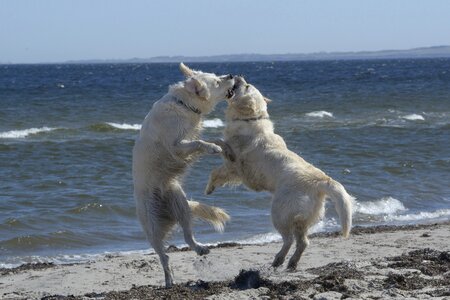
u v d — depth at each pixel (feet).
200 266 29.73
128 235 39.65
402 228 38.75
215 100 27.09
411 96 151.23
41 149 70.08
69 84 221.25
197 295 22.98
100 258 34.47
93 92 167.22
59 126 92.63
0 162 61.77
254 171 27.58
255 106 28.12
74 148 71.20
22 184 52.31
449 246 32.12
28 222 41.45
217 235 38.96
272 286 22.85
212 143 26.55
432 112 118.01
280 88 190.29
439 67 437.99
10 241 37.50
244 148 27.84
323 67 511.40
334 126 94.94
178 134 25.80
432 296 20.81
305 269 26.84
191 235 26.18
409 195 50.88
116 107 119.65
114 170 59.16
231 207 45.29
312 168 26.37
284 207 25.73
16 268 32.04
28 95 153.07
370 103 133.69
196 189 49.83
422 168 60.75
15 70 506.89
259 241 37.32
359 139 80.28
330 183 25.22
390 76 280.10
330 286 22.36
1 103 125.49
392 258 27.96
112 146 73.05
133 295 23.75
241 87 28.32
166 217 26.53
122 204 45.83
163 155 25.94
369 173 58.08
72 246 37.42
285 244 26.02
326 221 42.14
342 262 27.40
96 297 24.11
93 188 51.29
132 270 29.73
